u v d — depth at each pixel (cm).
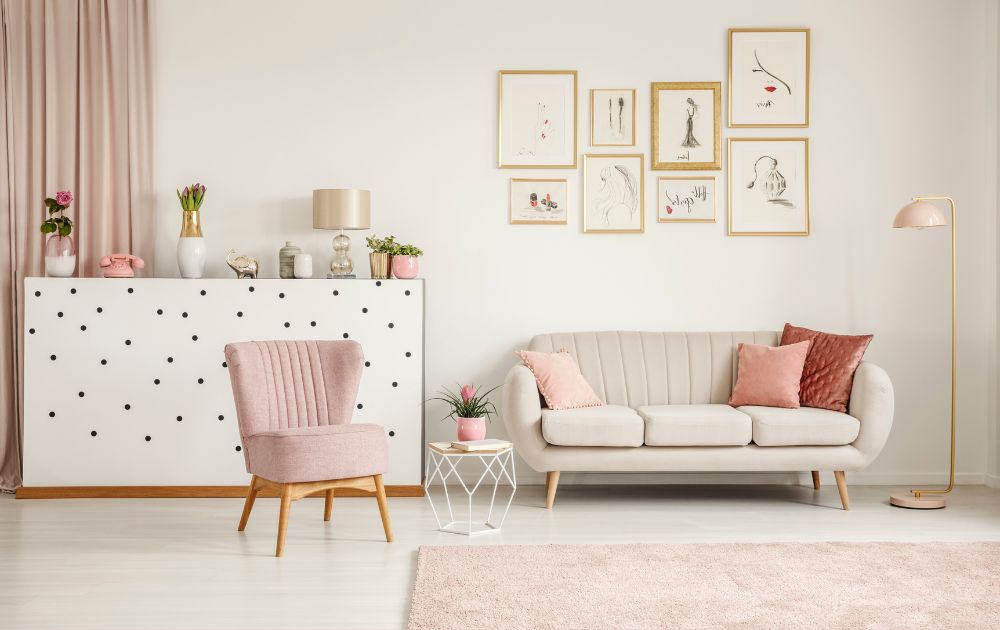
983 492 479
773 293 510
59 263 461
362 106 505
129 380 457
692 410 438
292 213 504
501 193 508
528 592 292
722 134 511
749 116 509
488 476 504
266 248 504
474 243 507
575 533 382
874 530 388
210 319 459
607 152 509
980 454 509
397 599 291
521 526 396
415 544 364
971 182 509
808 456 424
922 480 507
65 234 464
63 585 306
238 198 502
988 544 358
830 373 445
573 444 421
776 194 509
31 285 453
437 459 503
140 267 468
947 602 282
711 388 480
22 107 482
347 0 505
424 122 506
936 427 508
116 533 382
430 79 506
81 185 484
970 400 509
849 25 509
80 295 455
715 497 464
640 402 477
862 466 428
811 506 441
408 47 505
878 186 509
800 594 291
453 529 389
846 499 434
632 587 298
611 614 270
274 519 409
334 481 358
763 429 421
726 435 420
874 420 423
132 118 488
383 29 505
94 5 487
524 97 507
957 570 319
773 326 510
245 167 503
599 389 477
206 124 501
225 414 459
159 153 500
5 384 477
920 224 436
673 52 509
